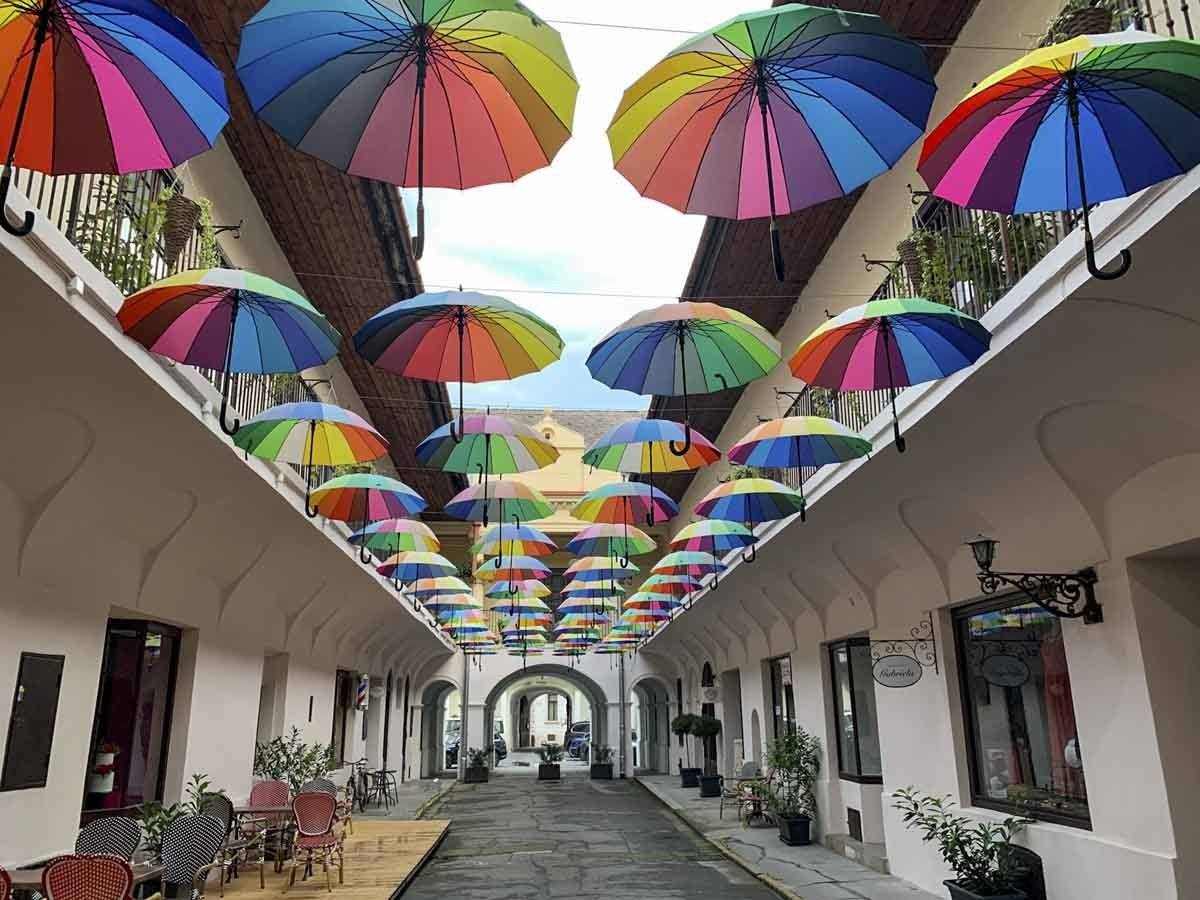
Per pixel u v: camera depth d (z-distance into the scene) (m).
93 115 3.04
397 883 9.80
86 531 6.91
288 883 9.71
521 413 27.80
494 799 22.41
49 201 4.89
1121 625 6.12
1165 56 2.95
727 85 3.20
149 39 2.81
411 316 4.76
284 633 12.81
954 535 8.27
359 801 18.27
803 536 10.74
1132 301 4.50
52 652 6.58
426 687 28.34
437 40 2.98
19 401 5.30
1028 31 6.31
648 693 33.72
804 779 13.12
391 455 18.12
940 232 6.87
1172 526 5.61
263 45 2.97
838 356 5.12
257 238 9.27
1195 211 3.74
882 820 10.94
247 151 8.39
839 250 10.04
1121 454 5.86
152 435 6.44
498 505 8.76
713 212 3.54
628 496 8.68
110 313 4.89
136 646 8.70
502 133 3.23
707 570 13.32
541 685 47.59
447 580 15.74
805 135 3.32
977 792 8.35
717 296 11.66
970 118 3.26
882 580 10.33
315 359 5.07
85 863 5.23
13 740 6.08
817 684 13.10
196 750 9.49
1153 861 5.71
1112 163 3.38
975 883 6.96
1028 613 7.59
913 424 6.68
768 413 12.98
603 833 15.51
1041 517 6.86
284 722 12.83
